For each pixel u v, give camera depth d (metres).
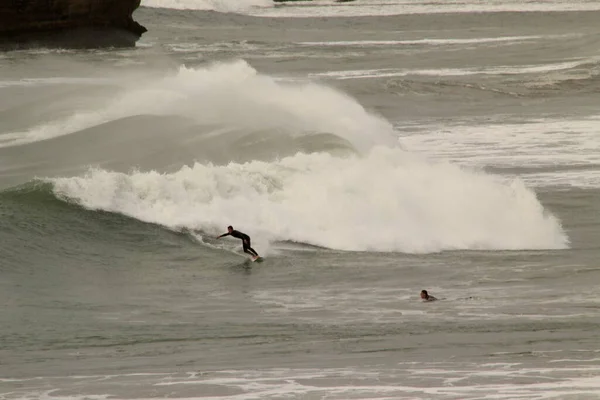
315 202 74.88
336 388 39.47
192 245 70.25
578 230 78.12
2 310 55.03
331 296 59.47
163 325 52.22
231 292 60.50
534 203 76.62
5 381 41.12
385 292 60.47
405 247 71.81
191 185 75.44
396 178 77.50
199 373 42.16
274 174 77.19
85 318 53.75
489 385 39.47
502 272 65.62
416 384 39.81
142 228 71.94
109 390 39.53
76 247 68.38
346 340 48.53
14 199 73.31
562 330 49.97
